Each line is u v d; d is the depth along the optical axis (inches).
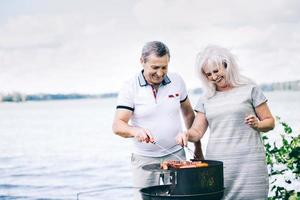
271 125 117.6
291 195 161.6
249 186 118.0
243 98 119.3
